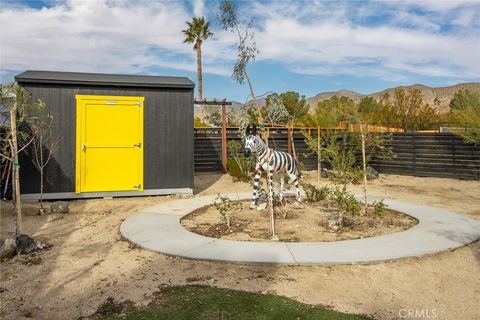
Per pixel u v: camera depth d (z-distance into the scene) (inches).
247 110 551.2
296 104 932.6
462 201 440.5
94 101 428.5
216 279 202.7
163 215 346.9
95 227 314.5
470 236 274.4
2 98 264.7
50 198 417.1
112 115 435.2
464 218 332.8
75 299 180.2
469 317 166.9
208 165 711.1
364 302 178.5
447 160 620.7
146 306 171.8
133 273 212.1
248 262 220.8
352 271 213.0
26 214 355.9
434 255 238.5
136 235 279.4
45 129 411.5
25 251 243.6
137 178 445.1
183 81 470.9
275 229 300.8
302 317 161.0
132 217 339.6
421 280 204.1
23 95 278.1
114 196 439.2
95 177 432.5
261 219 335.3
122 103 437.1
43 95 411.5
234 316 161.0
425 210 365.4
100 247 259.6
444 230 291.4
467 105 639.1
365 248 243.9
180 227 303.1
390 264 223.5
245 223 321.1
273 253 234.1
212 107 1018.7
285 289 189.9
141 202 418.6
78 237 284.5
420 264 225.0
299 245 250.8
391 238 268.2
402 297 184.9
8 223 323.6
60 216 348.8
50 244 265.7
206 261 226.4
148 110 446.0
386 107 1233.4
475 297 185.8
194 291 187.3
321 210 373.4
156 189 451.8
